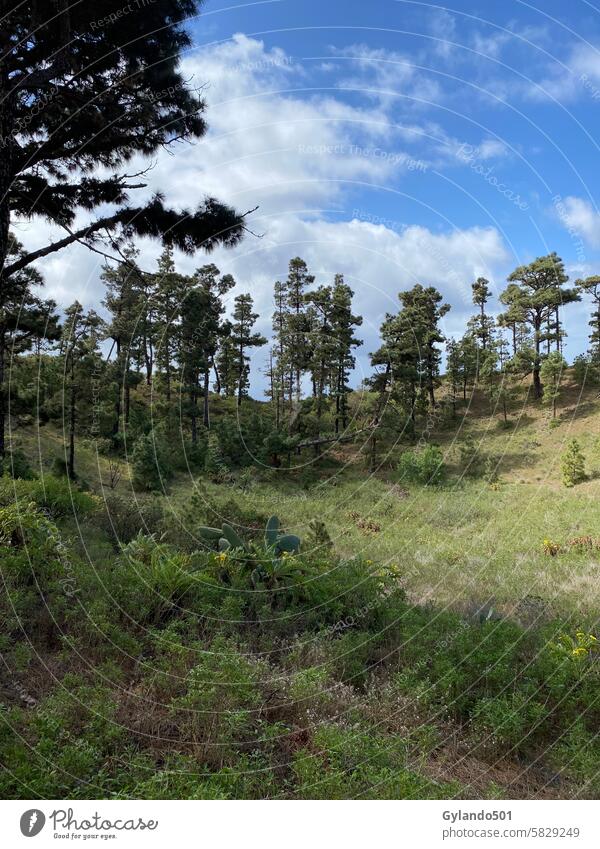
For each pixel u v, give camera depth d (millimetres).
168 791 2875
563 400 37844
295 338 29266
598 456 27141
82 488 16156
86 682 3783
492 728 3859
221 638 4484
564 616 6555
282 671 4469
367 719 3869
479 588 8625
